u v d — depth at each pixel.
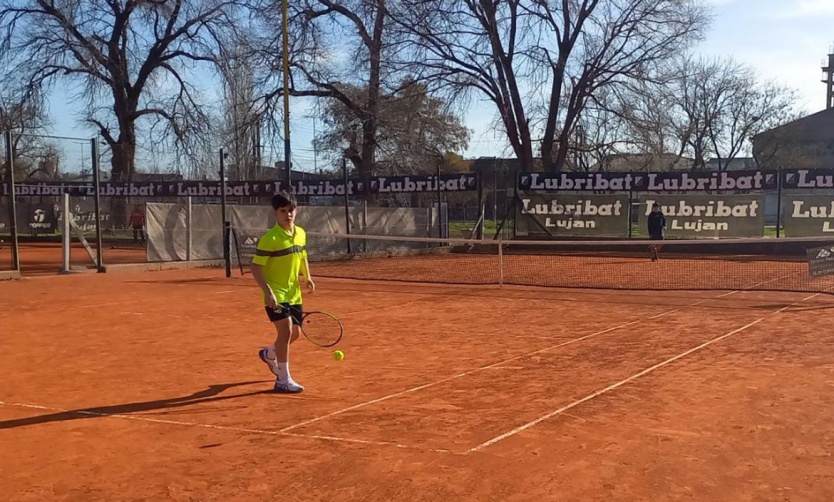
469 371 7.28
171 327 10.28
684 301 12.95
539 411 5.72
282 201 6.48
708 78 56.19
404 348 8.62
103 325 10.46
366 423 5.44
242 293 14.76
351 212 26.94
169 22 42.16
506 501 3.91
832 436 4.97
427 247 29.30
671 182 26.80
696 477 4.23
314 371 7.38
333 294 14.66
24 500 4.00
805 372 6.95
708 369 7.17
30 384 6.82
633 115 33.00
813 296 13.40
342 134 40.59
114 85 41.88
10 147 17.58
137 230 34.06
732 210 26.19
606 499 3.91
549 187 28.42
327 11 35.22
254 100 36.22
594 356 7.96
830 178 24.58
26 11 39.22
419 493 4.04
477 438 5.03
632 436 5.04
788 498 3.90
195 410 5.89
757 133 56.97
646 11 31.98
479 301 13.33
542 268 21.09
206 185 32.94
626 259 24.38
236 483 4.23
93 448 4.91
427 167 40.78
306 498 3.99
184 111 42.25
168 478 4.33
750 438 4.95
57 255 27.98
